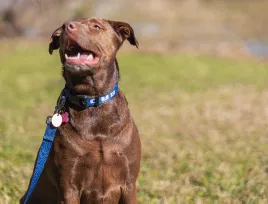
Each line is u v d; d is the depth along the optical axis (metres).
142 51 23.92
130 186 4.88
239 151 8.52
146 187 6.71
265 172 7.44
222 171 7.43
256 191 6.60
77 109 4.71
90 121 4.69
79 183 4.77
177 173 7.45
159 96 14.24
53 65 20.83
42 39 28.16
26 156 8.18
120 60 20.86
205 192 6.61
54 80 17.50
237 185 6.89
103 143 4.68
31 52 23.56
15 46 25.17
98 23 4.77
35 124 10.96
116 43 4.91
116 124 4.73
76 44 4.57
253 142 9.06
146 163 7.86
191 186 6.84
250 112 11.66
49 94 15.27
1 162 7.46
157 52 23.48
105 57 4.73
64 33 4.59
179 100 13.60
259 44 32.19
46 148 4.82
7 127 10.24
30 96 14.92
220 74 18.59
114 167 4.75
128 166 4.80
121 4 38.06
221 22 42.84
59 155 4.72
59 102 4.83
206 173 7.35
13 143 8.80
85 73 4.57
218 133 9.77
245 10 47.69
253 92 14.50
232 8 48.53
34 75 18.89
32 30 29.67
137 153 4.86
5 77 18.44
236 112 11.73
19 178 6.96
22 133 9.89
